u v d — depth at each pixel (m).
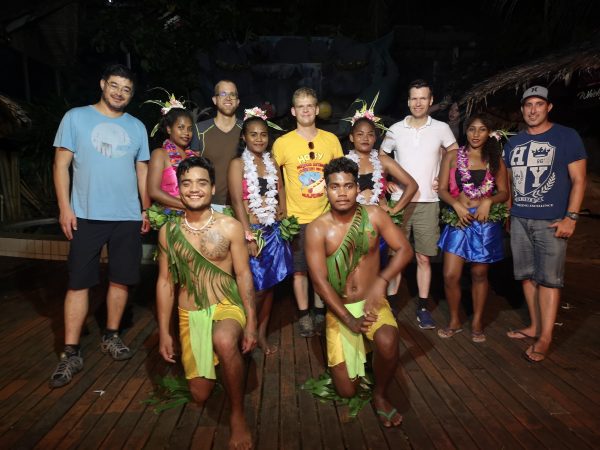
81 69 10.97
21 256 6.67
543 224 3.53
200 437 2.61
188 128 3.58
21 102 8.95
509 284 5.52
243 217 3.54
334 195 2.69
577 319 4.40
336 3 11.94
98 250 3.45
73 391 3.10
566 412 2.84
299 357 3.61
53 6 9.48
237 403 2.50
